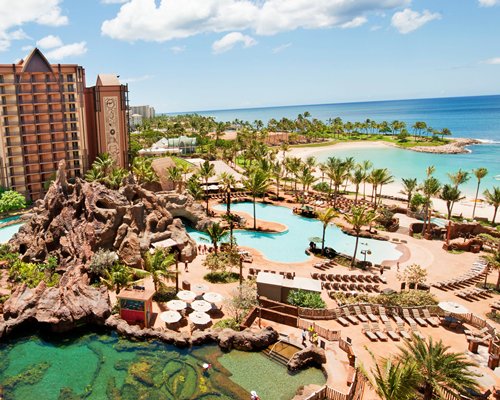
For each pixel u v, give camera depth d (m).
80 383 28.02
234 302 36.19
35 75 85.81
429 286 45.59
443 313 38.25
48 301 34.44
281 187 108.06
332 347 31.92
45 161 88.94
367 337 33.75
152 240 50.34
